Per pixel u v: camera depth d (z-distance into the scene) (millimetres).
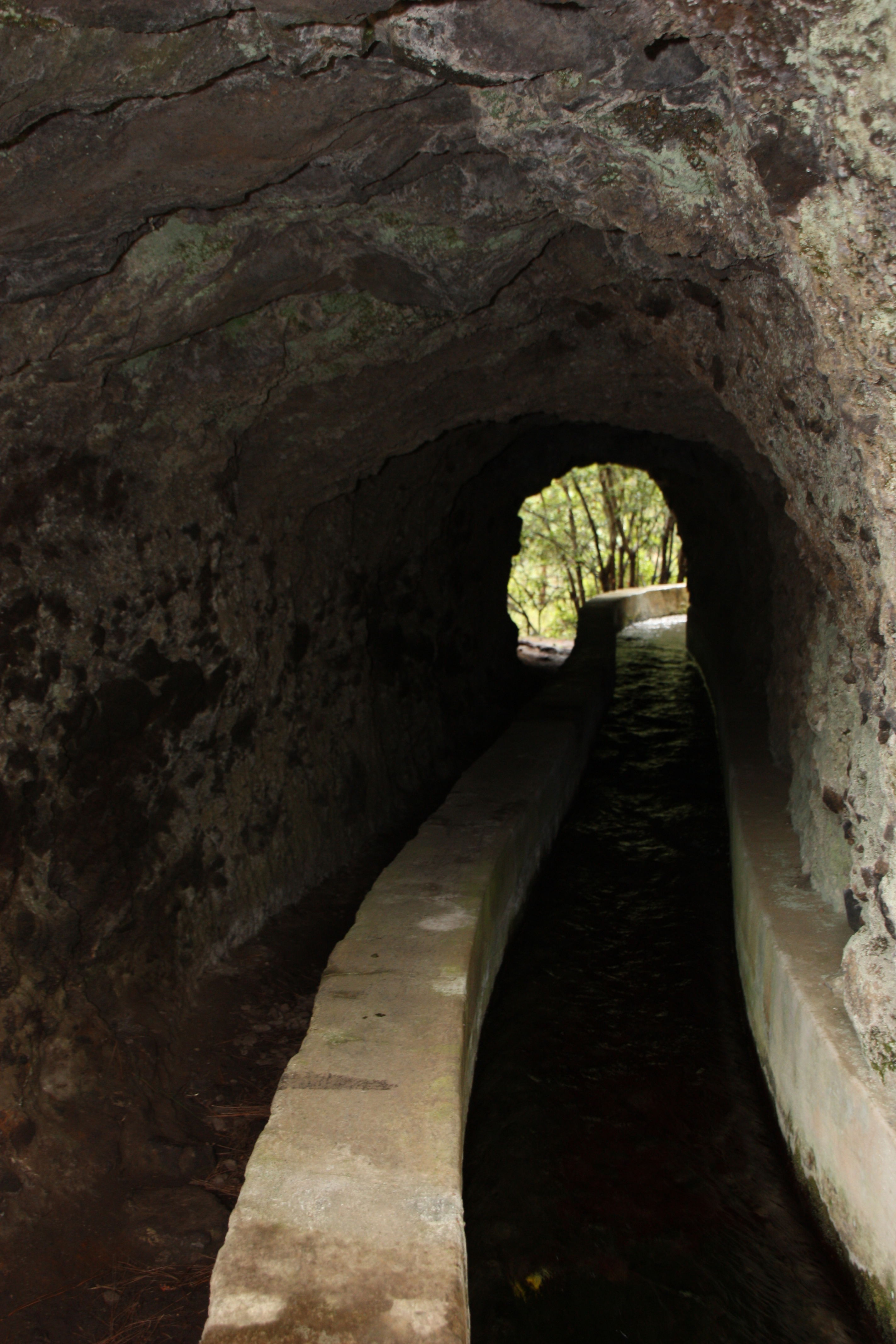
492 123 2400
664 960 4918
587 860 6328
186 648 4141
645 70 2135
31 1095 3258
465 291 3352
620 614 14805
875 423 2367
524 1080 3902
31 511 3344
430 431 4867
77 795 3691
